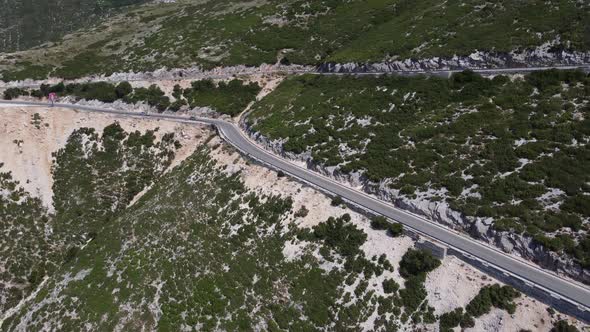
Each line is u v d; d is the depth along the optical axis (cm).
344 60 8288
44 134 8488
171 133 8456
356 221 4928
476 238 4269
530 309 3606
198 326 4797
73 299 5712
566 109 5059
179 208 6444
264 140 7088
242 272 5062
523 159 4656
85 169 8131
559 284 3631
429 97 6322
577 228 3800
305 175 5919
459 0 8525
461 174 4809
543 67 5862
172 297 5178
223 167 6850
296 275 4762
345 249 4716
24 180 7825
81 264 6269
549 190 4212
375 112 6475
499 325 3644
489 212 4244
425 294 4106
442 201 4616
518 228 4003
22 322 5841
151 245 6006
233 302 4847
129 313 5225
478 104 5753
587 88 5184
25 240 7144
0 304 6512
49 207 7625
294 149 6419
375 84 7244
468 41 6894
